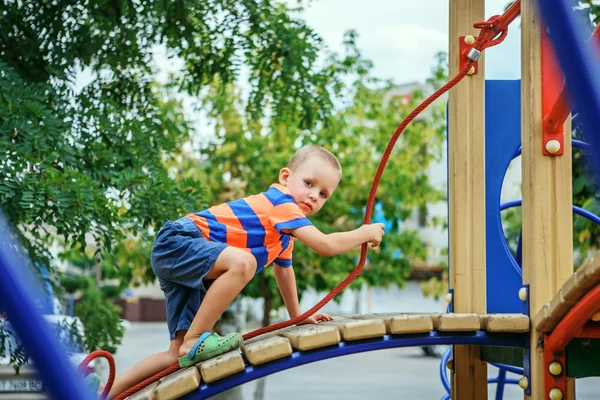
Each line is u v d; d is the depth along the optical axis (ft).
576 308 8.50
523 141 9.94
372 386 52.70
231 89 28.50
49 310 15.42
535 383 9.30
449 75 12.51
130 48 18.03
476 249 12.00
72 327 15.56
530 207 9.68
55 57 16.46
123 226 14.96
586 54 2.40
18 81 14.33
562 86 8.81
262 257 9.99
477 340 9.47
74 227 13.69
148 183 15.28
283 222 9.87
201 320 9.27
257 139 29.99
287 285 11.10
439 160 35.58
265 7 18.17
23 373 13.61
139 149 16.30
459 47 12.31
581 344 9.34
